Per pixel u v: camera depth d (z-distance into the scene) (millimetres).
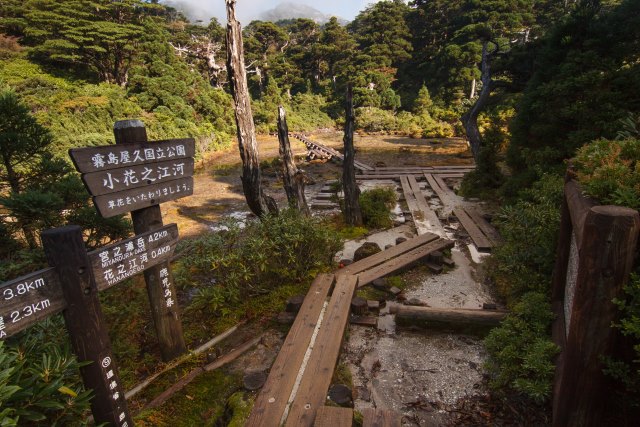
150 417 3039
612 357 2166
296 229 5129
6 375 1715
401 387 3365
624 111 6113
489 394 3227
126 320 4086
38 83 21656
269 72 41969
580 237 2117
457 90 33281
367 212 8266
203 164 18156
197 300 4680
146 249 3059
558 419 2270
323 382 3068
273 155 20156
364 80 35062
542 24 35688
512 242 4562
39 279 2104
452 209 9273
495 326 4012
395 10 40312
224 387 3422
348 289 4641
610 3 23047
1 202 4043
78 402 2193
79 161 2689
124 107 20625
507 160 9102
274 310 4590
